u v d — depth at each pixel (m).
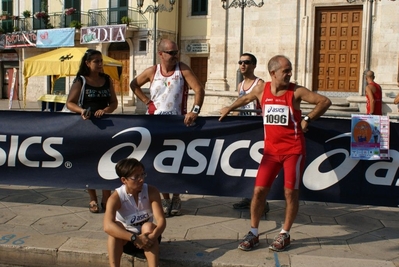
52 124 5.20
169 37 26.30
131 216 3.76
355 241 4.38
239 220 4.96
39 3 29.86
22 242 4.15
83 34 27.11
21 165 5.28
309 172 4.84
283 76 4.00
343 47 20.91
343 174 4.80
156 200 3.80
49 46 28.02
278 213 5.28
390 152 4.73
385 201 4.76
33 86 30.06
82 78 5.09
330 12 21.02
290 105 4.06
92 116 5.10
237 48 22.91
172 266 3.87
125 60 27.17
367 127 4.73
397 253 4.09
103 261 3.95
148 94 17.61
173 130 4.97
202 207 5.45
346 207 5.57
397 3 19.27
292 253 4.05
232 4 16.59
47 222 4.83
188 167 4.98
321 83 21.41
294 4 21.34
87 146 5.14
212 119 4.90
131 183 3.63
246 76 5.58
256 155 4.85
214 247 4.16
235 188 4.91
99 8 27.59
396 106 13.34
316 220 5.02
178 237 4.42
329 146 4.80
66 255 4.00
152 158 5.04
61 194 5.94
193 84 4.98
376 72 20.06
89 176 5.15
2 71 31.58
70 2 28.66
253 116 4.82
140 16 26.05
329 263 3.75
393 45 19.50
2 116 5.28
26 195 5.86
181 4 26.58
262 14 22.20
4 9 31.12
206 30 25.98
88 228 4.66
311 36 21.17
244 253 3.99
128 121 5.05
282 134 4.07
